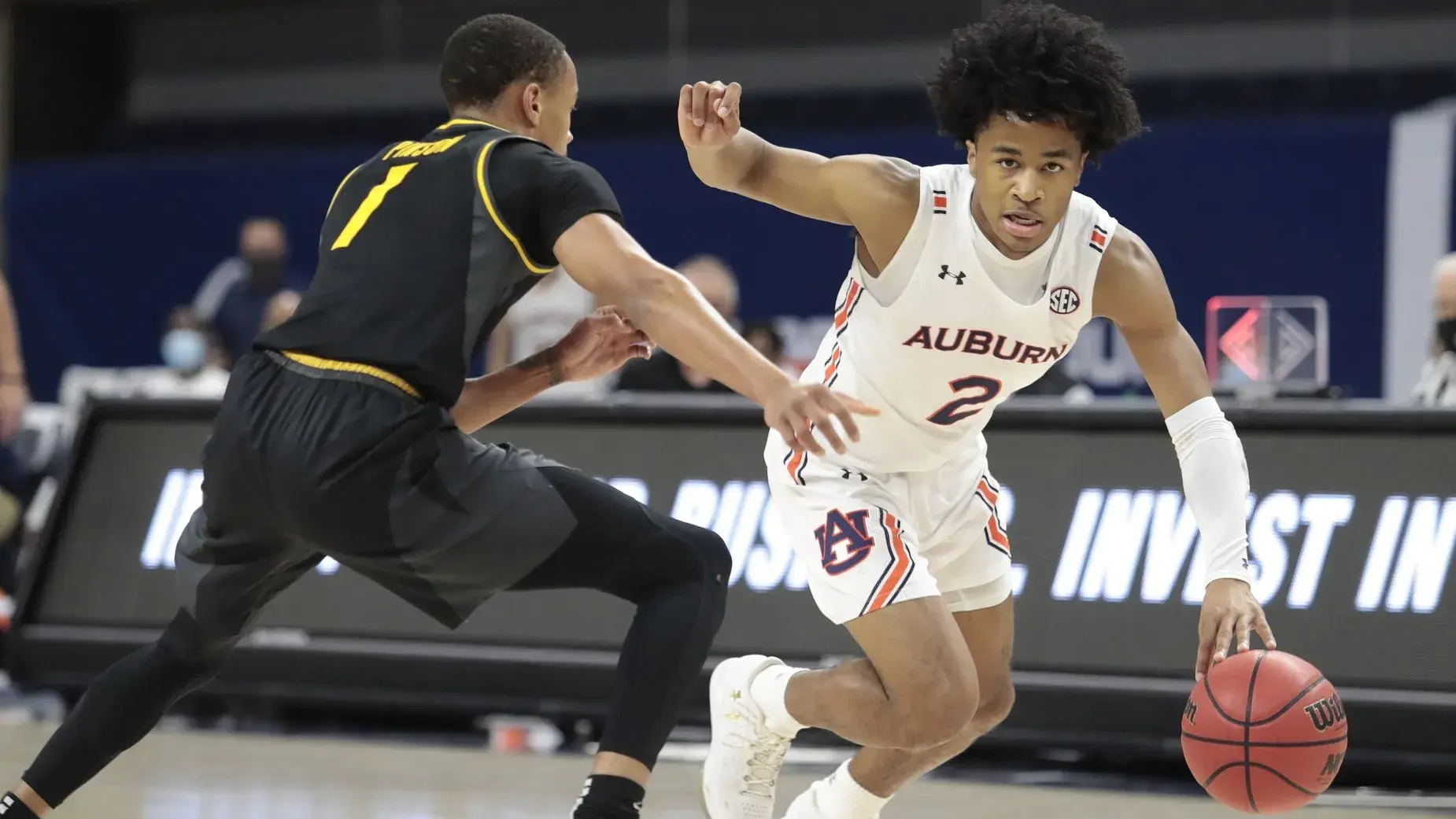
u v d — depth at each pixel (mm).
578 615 9781
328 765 8953
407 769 8820
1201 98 18984
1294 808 5562
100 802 7594
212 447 5215
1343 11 18750
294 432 5020
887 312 5457
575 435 10000
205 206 19609
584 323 5906
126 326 19875
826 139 17734
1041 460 9125
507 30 5621
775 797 8133
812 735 9711
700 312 4676
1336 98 18547
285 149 22422
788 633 9273
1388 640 8273
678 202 17828
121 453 10969
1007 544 6016
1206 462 5492
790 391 4500
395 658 10031
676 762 9180
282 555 5328
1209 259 16516
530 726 10531
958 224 5309
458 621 5324
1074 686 8727
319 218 19219
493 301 5152
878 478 5703
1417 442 8469
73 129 23188
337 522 4992
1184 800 8102
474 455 5113
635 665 5078
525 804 7766
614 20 21562
